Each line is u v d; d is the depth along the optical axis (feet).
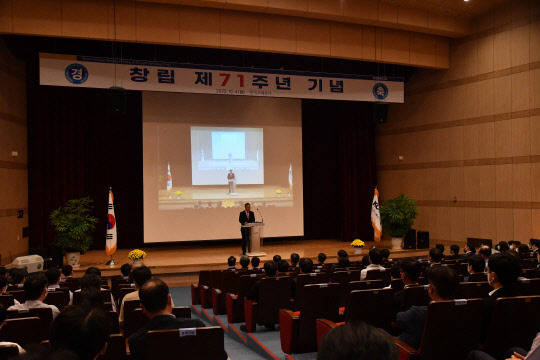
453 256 25.58
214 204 45.42
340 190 52.65
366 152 52.60
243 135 46.70
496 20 40.68
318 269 22.34
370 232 52.26
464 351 9.59
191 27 35.50
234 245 47.85
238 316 18.95
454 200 44.62
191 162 44.93
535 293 12.87
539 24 37.88
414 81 49.16
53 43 40.16
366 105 52.54
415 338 9.89
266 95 37.45
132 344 8.13
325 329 11.51
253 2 34.30
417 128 48.75
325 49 39.04
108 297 16.24
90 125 44.98
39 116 40.19
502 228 40.40
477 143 42.52
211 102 45.85
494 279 10.62
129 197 46.32
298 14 36.37
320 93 38.75
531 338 10.01
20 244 37.88
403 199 43.19
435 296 9.65
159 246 47.39
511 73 39.70
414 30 41.22
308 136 53.36
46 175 40.75
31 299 12.09
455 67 44.39
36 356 3.14
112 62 33.94
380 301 12.19
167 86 35.19
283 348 13.93
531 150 38.34
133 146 46.44
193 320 8.44
